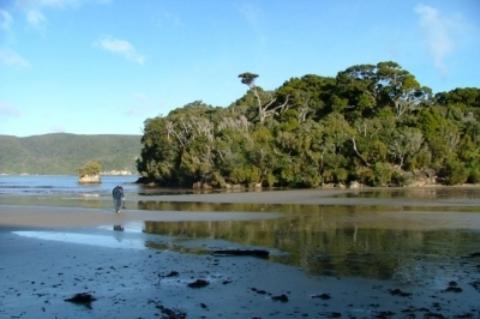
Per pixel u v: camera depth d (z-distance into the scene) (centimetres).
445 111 11119
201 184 10506
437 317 1153
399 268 1673
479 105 12644
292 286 1455
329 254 1947
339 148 9250
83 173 17325
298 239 2356
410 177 8750
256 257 1911
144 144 13625
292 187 9262
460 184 8975
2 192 8556
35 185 13175
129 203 5119
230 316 1187
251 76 13588
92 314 1222
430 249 2038
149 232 2681
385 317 1159
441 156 9100
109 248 2145
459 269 1652
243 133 10556
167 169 11812
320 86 13325
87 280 1561
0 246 2192
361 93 12138
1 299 1356
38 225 3008
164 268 1728
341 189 8106
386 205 4472
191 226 2945
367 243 2209
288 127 10538
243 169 9612
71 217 3481
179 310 1238
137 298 1354
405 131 9162
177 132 12125
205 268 1720
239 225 2973
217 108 13538
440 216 3394
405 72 12162
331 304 1270
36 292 1425
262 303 1288
